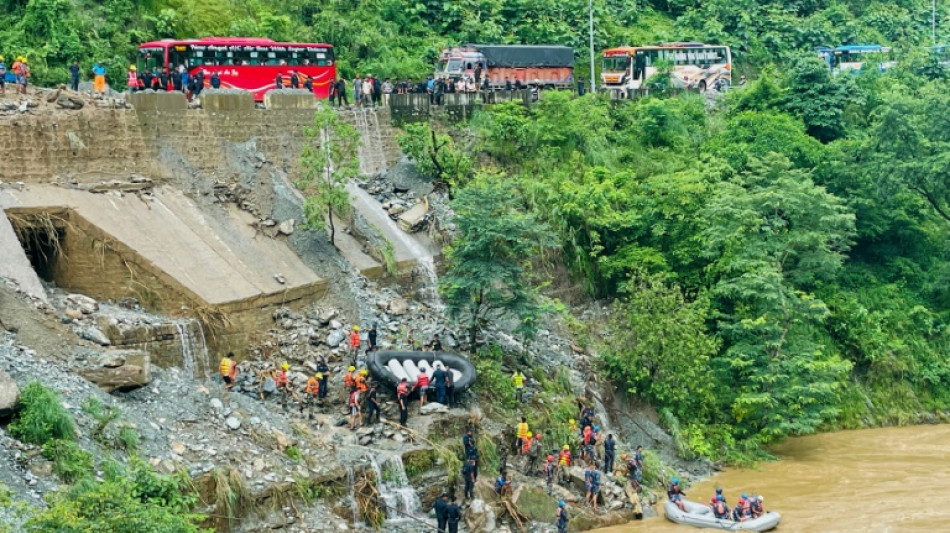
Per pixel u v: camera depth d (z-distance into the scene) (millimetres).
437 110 59625
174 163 47938
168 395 37438
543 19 83062
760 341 52438
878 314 59469
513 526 39062
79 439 32938
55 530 27031
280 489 35625
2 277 38250
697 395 50438
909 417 57188
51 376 35000
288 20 71250
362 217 51406
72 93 45812
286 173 51500
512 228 46594
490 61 71812
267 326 44094
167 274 41750
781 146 64812
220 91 49938
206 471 34625
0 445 31328
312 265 47656
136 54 62469
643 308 50625
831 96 71750
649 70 79312
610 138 64562
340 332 45000
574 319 53469
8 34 59688
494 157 59625
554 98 62406
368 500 37156
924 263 65062
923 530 39125
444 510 36906
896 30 104000
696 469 47781
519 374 45781
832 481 46031
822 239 55188
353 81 63438
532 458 42094
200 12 68312
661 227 57094
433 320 48062
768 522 39812
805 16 102188
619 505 41469
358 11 76438
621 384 50219
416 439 39875
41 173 43625
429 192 55312
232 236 46625
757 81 73812
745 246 54531
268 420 38656
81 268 42031
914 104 63312
